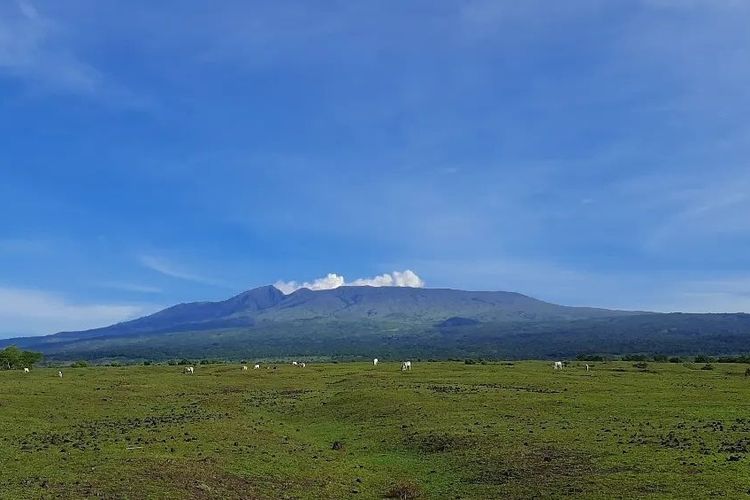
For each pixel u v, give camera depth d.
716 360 152.12
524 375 92.88
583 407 56.66
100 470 34.44
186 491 31.28
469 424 50.50
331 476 37.00
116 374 109.75
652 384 76.62
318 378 101.25
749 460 33.81
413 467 39.88
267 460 39.81
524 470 35.97
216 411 63.84
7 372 114.56
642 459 35.69
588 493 30.31
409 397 65.75
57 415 60.66
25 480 33.03
